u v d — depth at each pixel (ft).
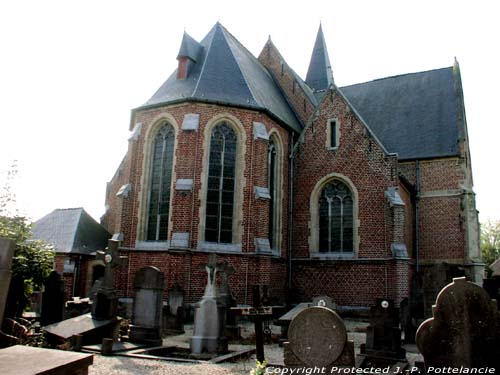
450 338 23.39
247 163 71.67
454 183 83.76
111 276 46.68
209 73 77.00
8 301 49.03
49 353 17.60
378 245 71.87
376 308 39.99
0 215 59.47
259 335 31.24
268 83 95.14
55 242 86.94
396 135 92.84
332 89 81.82
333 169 78.48
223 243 69.36
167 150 73.10
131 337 44.01
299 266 77.77
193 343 41.16
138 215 71.61
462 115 88.69
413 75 102.58
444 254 81.97
